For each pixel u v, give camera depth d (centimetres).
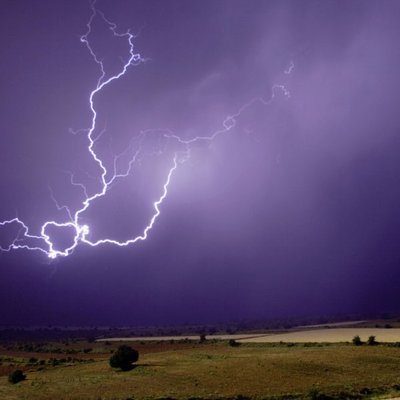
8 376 3375
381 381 2664
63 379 3133
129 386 2736
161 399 2406
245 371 3019
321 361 3219
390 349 3612
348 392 2473
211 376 2908
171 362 3584
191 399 2397
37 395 2644
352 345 4003
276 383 2670
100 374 3244
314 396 2397
